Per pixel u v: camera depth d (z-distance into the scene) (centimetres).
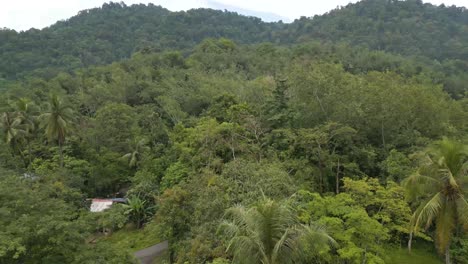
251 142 3288
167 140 5053
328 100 3381
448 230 1788
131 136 4825
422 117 3459
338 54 9381
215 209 2220
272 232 1312
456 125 4031
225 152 3200
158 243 3209
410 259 2616
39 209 1681
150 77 7062
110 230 3478
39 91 6394
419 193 1903
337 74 3738
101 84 6544
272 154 3084
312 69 3966
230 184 2414
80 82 7144
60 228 1505
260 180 2377
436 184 1803
